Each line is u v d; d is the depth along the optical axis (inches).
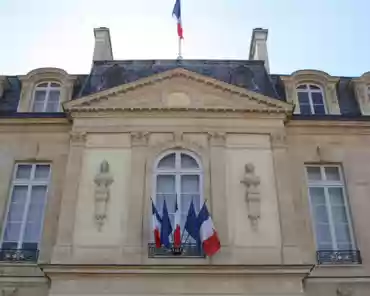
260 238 538.0
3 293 527.2
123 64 716.7
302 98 689.6
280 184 573.9
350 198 597.6
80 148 596.7
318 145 634.2
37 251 556.4
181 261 518.9
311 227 577.6
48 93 688.4
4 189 597.0
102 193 559.5
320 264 550.0
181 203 568.4
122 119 615.8
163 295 497.7
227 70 703.1
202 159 589.9
